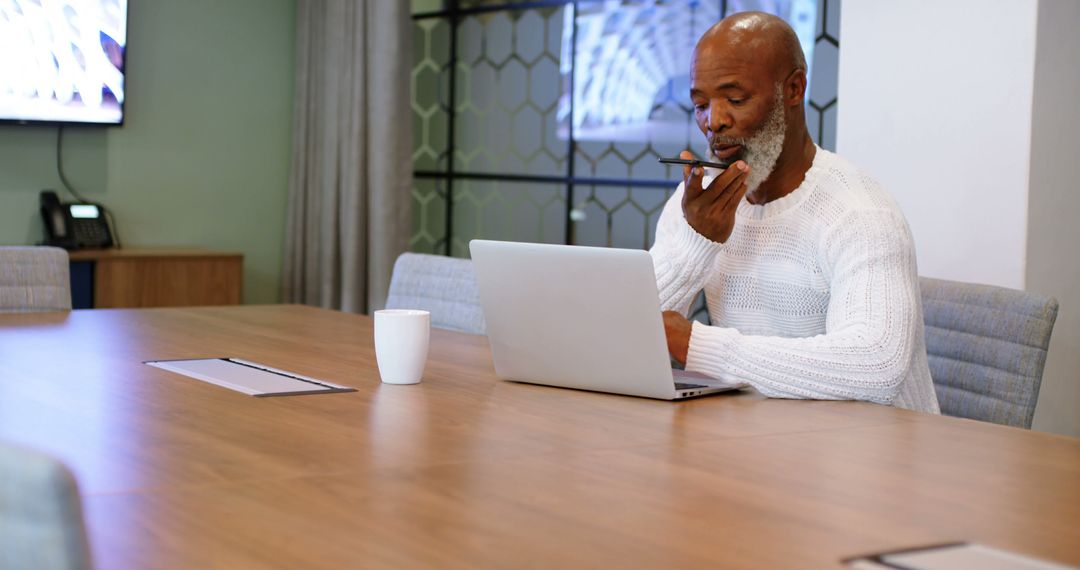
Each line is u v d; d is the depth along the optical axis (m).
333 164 4.93
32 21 4.36
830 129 3.70
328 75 4.95
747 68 1.85
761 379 1.69
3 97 4.33
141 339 2.13
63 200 4.60
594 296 1.62
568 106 4.51
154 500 1.05
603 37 4.37
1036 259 3.04
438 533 0.97
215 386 1.66
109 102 4.57
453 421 1.45
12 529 0.67
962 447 1.37
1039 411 3.13
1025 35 2.97
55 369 1.76
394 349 1.70
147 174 4.82
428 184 5.06
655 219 4.22
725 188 1.88
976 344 2.05
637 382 1.65
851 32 3.34
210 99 4.97
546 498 1.08
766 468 1.23
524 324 1.71
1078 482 1.21
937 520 1.05
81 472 1.14
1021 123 2.99
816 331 2.01
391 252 4.73
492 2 4.76
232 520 0.99
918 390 1.87
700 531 0.99
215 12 4.95
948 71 3.12
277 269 5.23
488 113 4.81
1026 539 0.99
